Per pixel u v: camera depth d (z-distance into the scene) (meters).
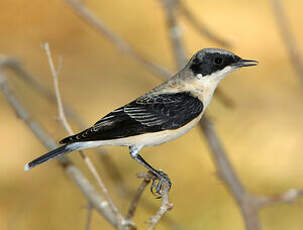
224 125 15.10
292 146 14.36
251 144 14.51
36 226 12.76
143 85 17.14
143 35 18.14
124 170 13.77
